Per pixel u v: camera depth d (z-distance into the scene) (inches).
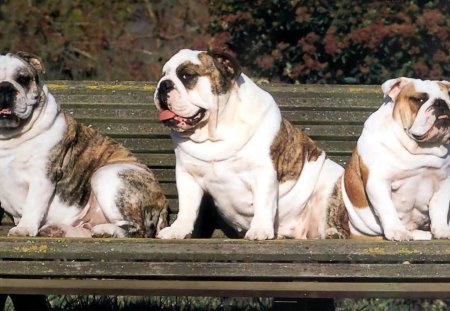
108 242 362.0
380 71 666.2
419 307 504.7
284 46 687.7
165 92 408.5
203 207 447.5
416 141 406.6
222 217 442.6
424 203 420.2
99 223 443.2
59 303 485.4
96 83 473.4
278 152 423.2
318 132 459.8
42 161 427.8
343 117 461.4
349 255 359.9
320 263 360.8
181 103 408.2
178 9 821.2
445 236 409.7
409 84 410.6
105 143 452.1
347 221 435.2
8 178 428.5
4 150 426.0
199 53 415.2
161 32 818.2
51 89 470.6
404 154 409.4
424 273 360.5
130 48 816.3
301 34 693.3
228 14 700.7
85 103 466.6
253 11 695.1
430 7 666.8
